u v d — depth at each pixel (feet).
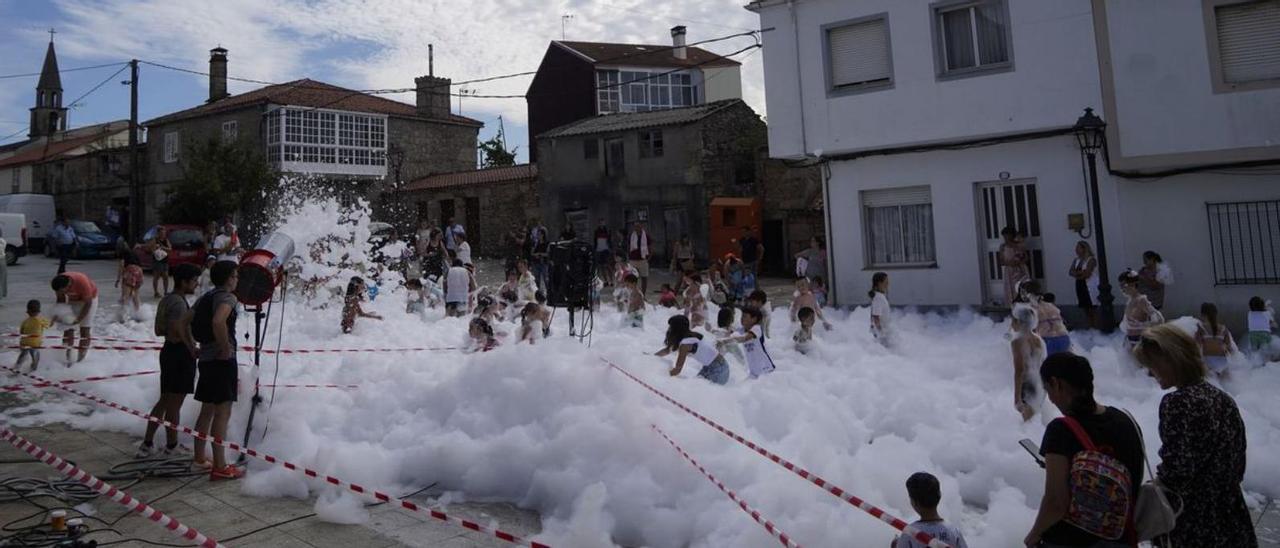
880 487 18.84
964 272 52.08
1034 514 17.21
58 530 16.01
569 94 139.03
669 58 142.51
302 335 44.04
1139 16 46.29
